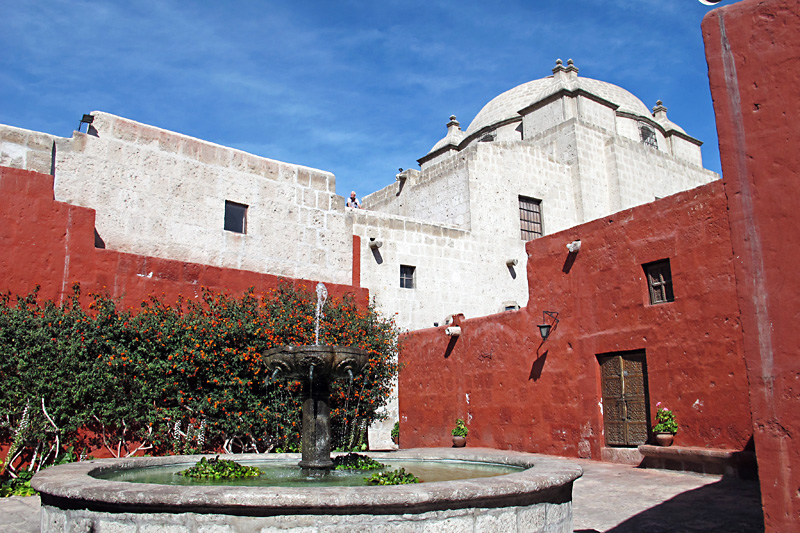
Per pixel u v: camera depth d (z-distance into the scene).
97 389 9.16
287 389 10.32
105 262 10.38
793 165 3.55
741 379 8.84
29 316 8.93
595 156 20.12
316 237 14.23
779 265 3.52
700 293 9.53
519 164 18.81
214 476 6.05
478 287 17.28
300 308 11.38
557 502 5.11
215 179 12.89
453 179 18.36
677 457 9.18
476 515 4.42
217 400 9.91
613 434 10.62
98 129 11.59
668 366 9.81
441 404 14.12
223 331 10.01
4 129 10.41
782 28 3.72
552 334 11.85
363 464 6.90
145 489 4.27
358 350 6.66
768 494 3.39
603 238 11.16
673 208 10.08
